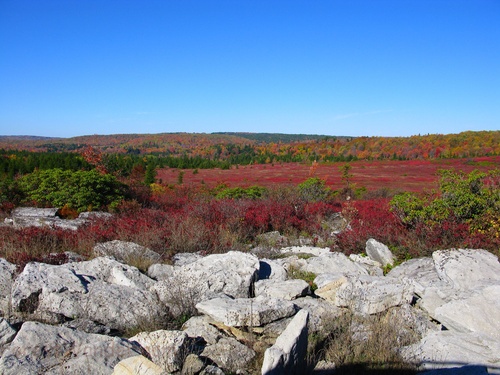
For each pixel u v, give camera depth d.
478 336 3.98
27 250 7.68
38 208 13.40
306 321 3.80
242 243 9.48
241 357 3.94
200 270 5.94
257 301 4.76
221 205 12.53
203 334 4.31
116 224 9.92
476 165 52.34
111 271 6.08
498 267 5.88
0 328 4.19
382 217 10.02
